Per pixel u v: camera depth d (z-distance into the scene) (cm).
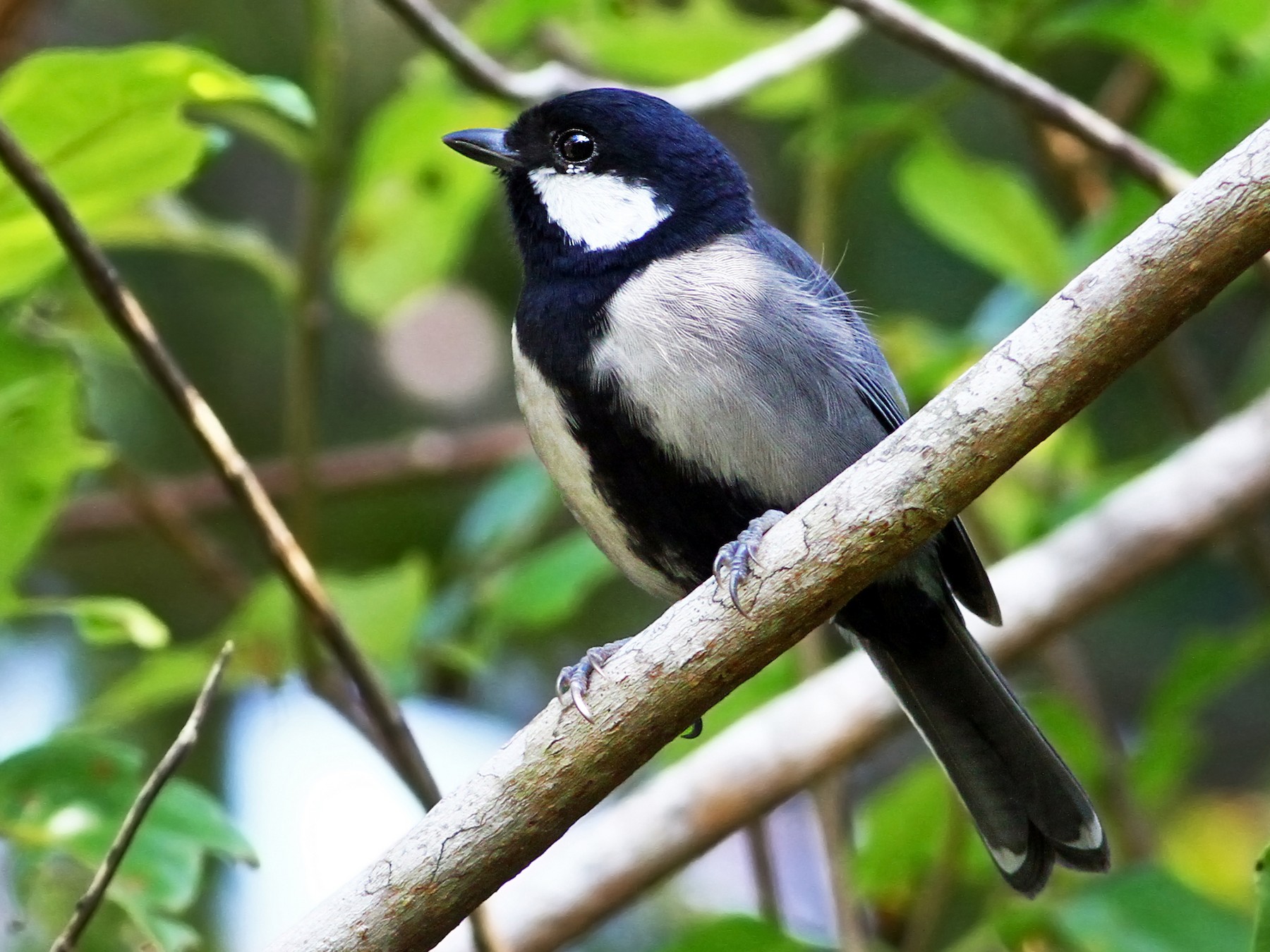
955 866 920
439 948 795
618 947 1184
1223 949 760
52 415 781
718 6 1048
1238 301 1366
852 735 877
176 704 1160
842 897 883
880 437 768
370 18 1247
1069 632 999
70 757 675
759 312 726
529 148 813
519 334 764
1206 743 1112
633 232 773
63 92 685
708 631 557
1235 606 1299
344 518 1288
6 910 905
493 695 1262
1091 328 525
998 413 533
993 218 976
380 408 1314
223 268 1227
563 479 763
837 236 1173
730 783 870
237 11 1209
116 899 635
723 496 729
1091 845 724
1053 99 819
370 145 991
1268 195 511
